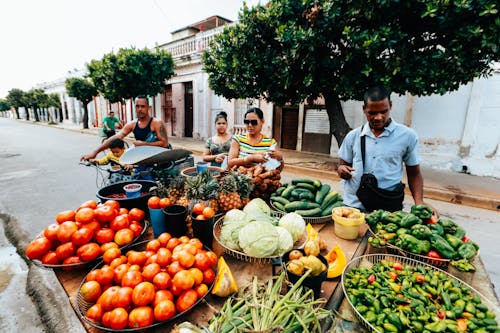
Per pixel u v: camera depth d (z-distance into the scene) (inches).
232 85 305.1
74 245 56.6
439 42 212.4
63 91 1378.0
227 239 63.4
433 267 56.2
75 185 270.2
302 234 68.3
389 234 64.7
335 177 306.3
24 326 98.1
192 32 776.3
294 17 244.1
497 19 167.5
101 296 44.7
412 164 93.1
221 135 175.6
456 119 314.2
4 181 286.0
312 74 247.4
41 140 687.1
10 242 157.2
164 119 720.3
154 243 57.5
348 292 50.0
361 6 201.8
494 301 49.3
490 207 221.3
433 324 42.3
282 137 480.1
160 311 41.9
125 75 544.4
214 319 41.3
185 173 112.2
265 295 44.3
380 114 83.5
